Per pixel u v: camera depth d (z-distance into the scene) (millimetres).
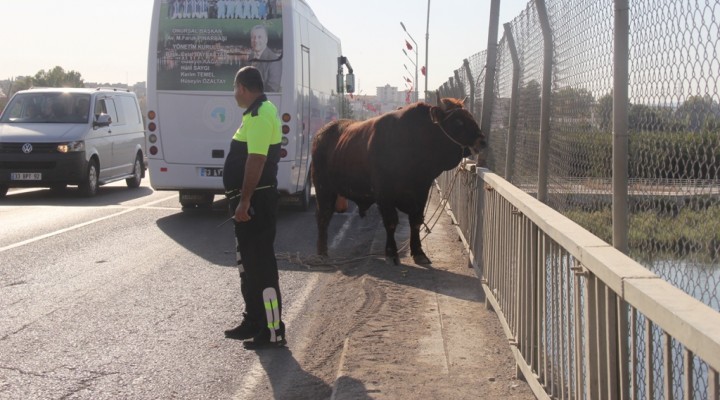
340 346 6609
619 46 3816
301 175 14875
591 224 4617
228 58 13719
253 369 6012
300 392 5523
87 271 9484
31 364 6000
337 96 20406
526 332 5176
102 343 6582
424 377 5566
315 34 16203
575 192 5086
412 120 9484
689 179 3111
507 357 6051
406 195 9734
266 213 6344
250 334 6734
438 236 12375
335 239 12438
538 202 5129
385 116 9812
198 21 13688
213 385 5645
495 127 10672
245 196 6172
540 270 4770
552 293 4387
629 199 3834
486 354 6133
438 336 6602
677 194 3232
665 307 2486
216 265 10000
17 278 9039
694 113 3057
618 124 3803
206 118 13844
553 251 4367
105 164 18516
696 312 2406
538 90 6594
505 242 6207
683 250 3156
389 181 9688
